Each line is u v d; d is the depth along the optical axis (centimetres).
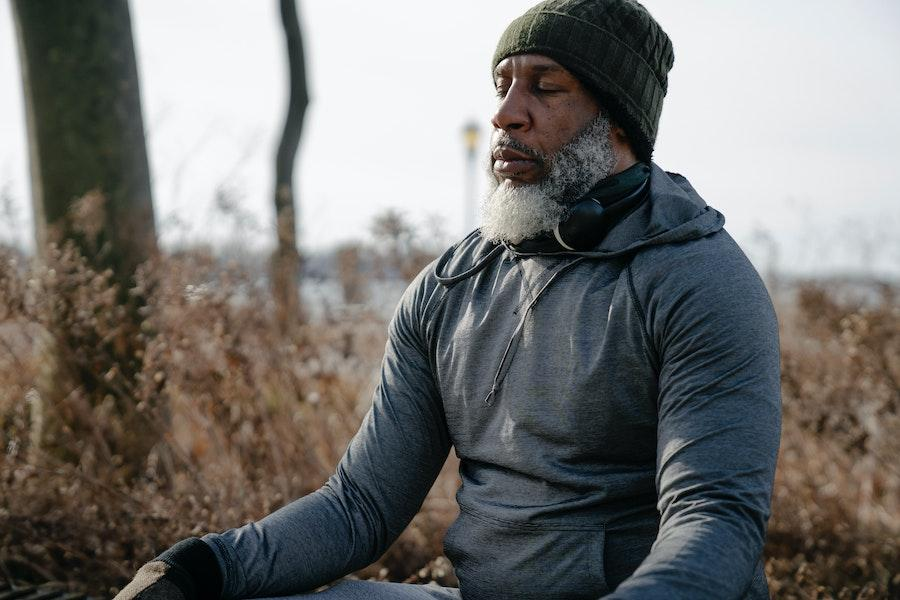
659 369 142
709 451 130
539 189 155
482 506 157
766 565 269
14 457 276
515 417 152
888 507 336
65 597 256
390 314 375
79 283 300
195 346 304
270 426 301
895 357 329
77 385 315
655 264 141
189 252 330
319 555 158
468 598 161
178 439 350
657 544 128
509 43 161
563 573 148
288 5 688
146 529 260
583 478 146
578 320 146
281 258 356
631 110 158
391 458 169
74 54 355
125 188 359
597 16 155
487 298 161
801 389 309
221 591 147
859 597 246
